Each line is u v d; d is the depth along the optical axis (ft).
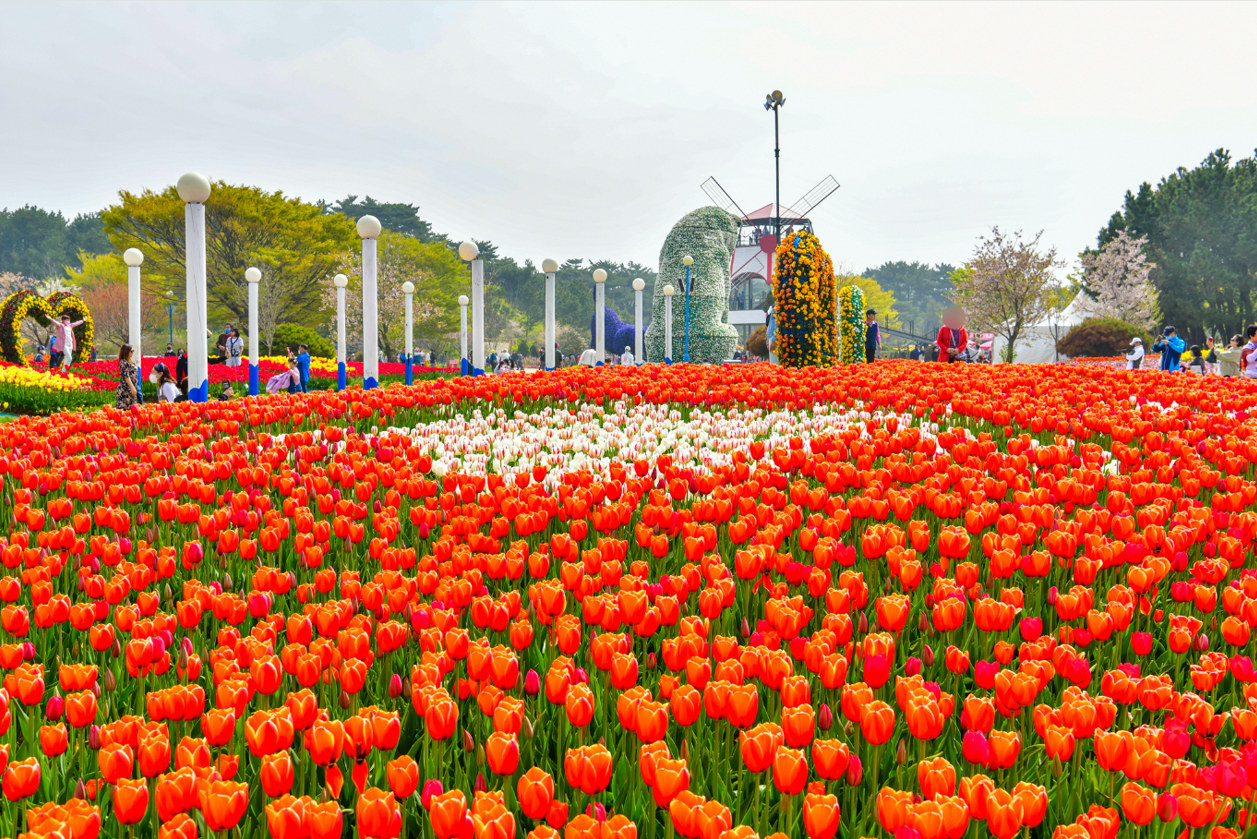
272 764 5.72
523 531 12.87
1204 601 9.79
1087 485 14.97
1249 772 6.09
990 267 143.54
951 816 5.22
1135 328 140.56
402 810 6.23
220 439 24.11
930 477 15.60
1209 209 174.40
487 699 7.25
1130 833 6.08
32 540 14.51
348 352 205.16
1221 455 16.88
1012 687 7.29
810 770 7.39
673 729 7.91
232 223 171.63
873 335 72.28
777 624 8.67
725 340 103.35
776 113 147.95
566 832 5.10
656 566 13.01
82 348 98.73
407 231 326.44
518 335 322.55
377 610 9.92
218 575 12.76
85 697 7.18
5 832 6.54
